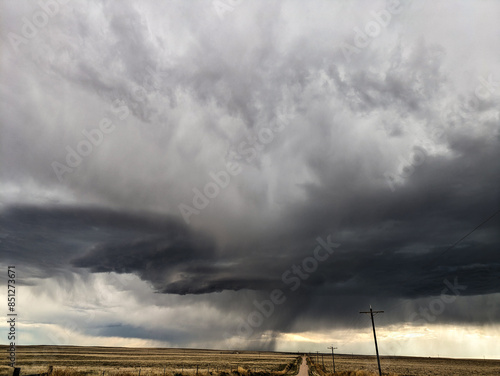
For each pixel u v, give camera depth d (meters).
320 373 64.19
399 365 128.38
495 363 167.88
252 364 102.88
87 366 75.81
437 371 94.56
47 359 91.12
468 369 107.94
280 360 135.88
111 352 170.38
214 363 103.62
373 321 46.72
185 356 152.25
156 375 49.78
